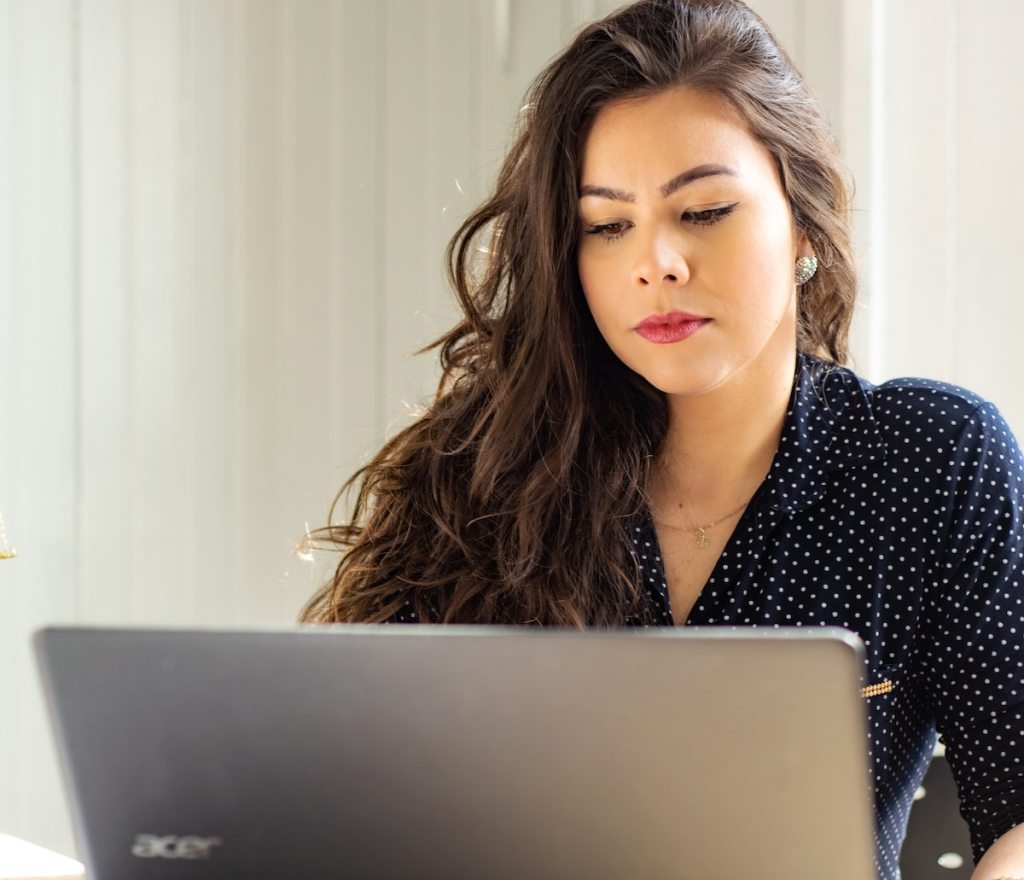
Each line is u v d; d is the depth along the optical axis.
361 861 1.04
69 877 1.59
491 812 1.01
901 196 2.51
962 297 2.45
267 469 3.50
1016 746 1.60
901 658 1.67
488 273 1.86
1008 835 1.49
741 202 1.53
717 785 0.97
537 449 1.76
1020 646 1.62
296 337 3.49
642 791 0.98
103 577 3.35
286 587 3.49
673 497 1.73
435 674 1.00
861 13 2.52
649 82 1.53
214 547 3.45
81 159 3.32
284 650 1.02
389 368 3.43
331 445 3.48
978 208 2.42
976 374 2.43
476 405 1.85
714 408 1.67
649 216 1.53
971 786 1.63
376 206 3.45
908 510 1.67
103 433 3.35
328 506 3.48
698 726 0.96
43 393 3.29
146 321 3.39
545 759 0.99
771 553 1.68
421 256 3.40
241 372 3.47
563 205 1.64
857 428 1.70
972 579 1.64
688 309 1.53
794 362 1.72
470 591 1.74
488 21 3.25
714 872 0.98
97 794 1.07
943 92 2.45
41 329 3.28
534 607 1.71
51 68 3.28
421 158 3.40
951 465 1.66
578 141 1.60
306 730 1.03
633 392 1.72
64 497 3.31
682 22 1.58
